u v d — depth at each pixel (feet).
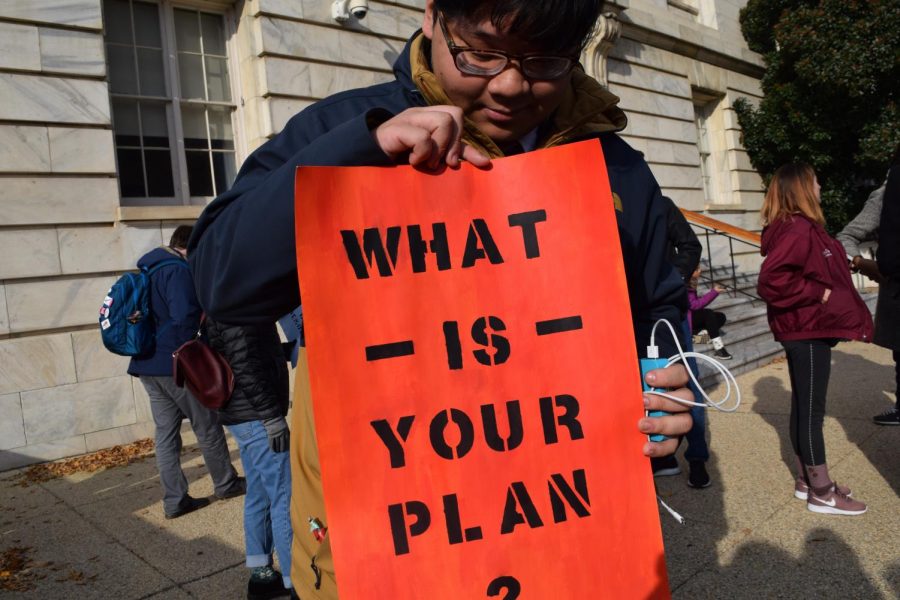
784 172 11.93
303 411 4.67
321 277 3.50
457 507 3.59
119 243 20.52
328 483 3.47
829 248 11.57
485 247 3.74
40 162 19.31
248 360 9.32
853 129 47.37
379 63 26.20
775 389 22.43
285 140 3.97
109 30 21.97
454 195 3.72
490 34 3.44
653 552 3.72
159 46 23.00
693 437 13.74
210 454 14.74
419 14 27.48
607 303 3.78
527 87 3.60
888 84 45.27
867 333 11.51
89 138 20.16
